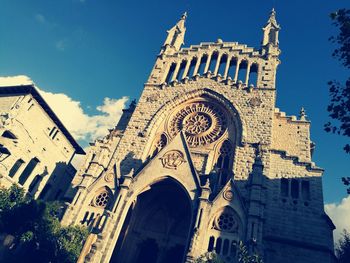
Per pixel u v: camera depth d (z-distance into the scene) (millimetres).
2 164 39281
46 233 30750
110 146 45156
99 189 35562
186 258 26625
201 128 42844
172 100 45938
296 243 30703
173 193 37719
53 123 48250
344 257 40750
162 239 36062
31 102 43281
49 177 48406
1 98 43500
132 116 45625
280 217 32906
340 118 20422
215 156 39188
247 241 27156
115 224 31047
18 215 31500
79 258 27609
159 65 52500
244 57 48906
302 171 36312
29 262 30531
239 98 43281
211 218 29625
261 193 30797
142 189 33406
